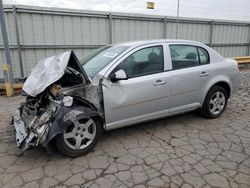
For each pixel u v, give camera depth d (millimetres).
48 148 3010
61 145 3107
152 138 3809
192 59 4234
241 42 13867
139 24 10094
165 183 2684
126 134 3963
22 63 8156
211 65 4410
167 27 10859
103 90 3318
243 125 4309
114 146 3559
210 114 4535
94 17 9062
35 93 3041
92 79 3365
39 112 3201
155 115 3879
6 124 4465
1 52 7930
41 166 3057
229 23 12906
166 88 3832
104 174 2865
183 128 4184
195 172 2879
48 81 3023
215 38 12734
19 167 3039
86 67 3779
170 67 3924
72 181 2742
